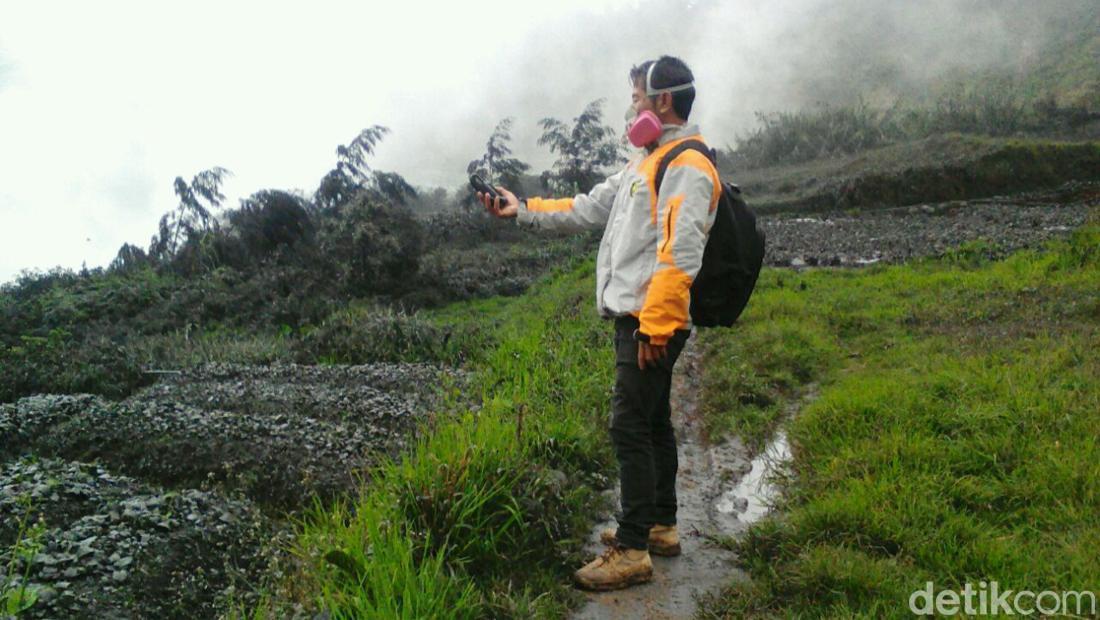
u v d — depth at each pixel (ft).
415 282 42.47
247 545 13.14
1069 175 75.46
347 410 20.06
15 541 12.48
